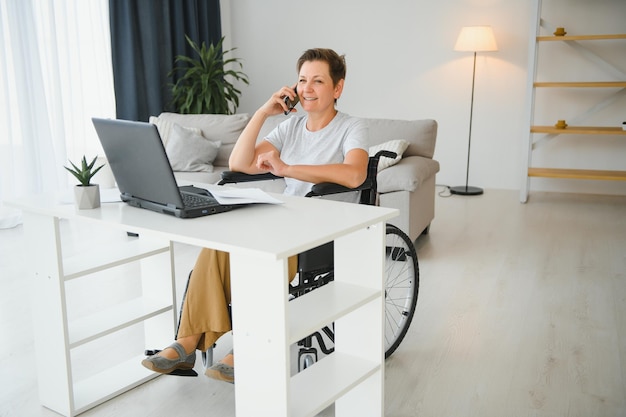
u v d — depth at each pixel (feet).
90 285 10.92
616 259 12.20
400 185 11.94
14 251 12.83
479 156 18.93
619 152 17.52
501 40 18.08
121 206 6.59
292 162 8.04
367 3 19.22
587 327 9.12
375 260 6.28
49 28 15.23
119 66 17.39
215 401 7.23
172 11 18.84
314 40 20.11
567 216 15.49
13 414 7.02
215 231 5.55
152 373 7.71
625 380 7.61
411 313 8.23
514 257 12.37
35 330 7.01
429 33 18.76
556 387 7.47
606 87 16.80
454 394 7.32
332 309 5.83
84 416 6.93
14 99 14.64
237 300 5.42
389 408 7.03
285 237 5.34
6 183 14.48
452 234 14.03
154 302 7.98
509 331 9.00
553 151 18.15
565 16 17.38
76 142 16.37
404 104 19.42
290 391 5.84
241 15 20.88
